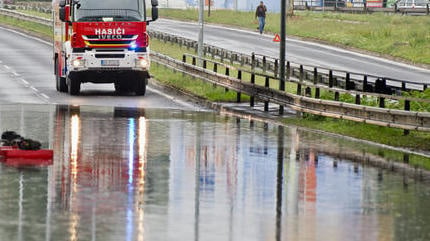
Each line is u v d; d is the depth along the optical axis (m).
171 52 102.88
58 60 70.81
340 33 122.25
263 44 116.12
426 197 29.20
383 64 98.19
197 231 23.61
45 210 26.11
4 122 50.00
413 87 77.81
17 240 22.25
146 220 24.91
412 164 36.78
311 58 101.12
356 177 33.16
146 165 35.22
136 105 62.31
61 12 65.75
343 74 86.44
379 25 131.62
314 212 26.47
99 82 68.94
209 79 70.75
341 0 183.62
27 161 36.00
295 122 52.56
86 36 66.06
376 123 45.91
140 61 66.88
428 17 142.25
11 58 101.44
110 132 46.25
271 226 24.41
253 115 57.22
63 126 48.56
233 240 22.67
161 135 45.38
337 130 48.38
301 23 138.88
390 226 24.61
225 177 32.56
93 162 35.84
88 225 24.14
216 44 114.56
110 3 66.56
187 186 30.55
